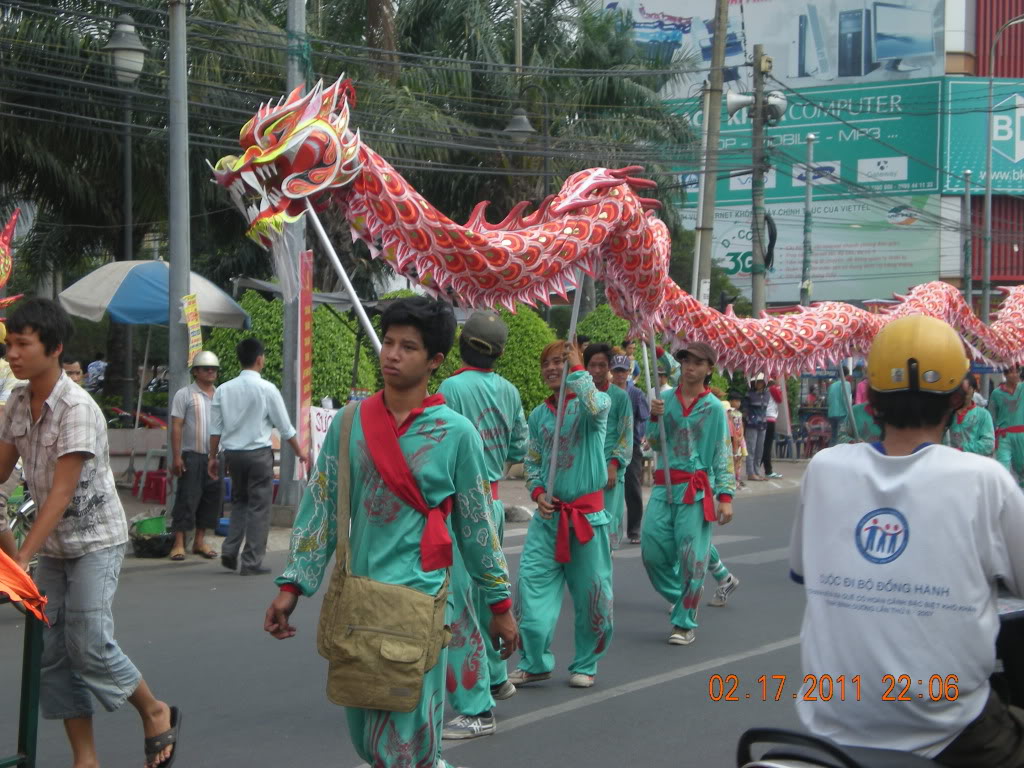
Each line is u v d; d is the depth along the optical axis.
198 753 5.18
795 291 48.19
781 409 23.61
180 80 11.03
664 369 11.88
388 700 3.46
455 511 3.75
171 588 9.05
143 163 18.05
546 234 5.90
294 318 12.09
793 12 48.00
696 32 48.97
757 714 5.80
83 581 4.52
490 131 19.22
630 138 23.86
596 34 24.91
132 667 4.66
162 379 23.14
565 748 5.25
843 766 2.64
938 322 2.92
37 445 4.46
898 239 46.47
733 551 11.30
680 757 5.13
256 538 9.64
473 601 5.75
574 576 6.32
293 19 12.36
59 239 20.80
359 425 3.68
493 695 6.05
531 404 18.00
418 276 5.56
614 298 7.00
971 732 2.81
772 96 20.06
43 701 4.62
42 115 17.00
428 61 20.80
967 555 2.75
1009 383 12.86
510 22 23.50
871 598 2.84
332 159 5.36
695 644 7.35
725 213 48.91
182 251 11.12
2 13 15.79
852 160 47.19
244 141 5.41
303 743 5.33
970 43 47.53
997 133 45.84
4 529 4.71
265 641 7.32
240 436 9.57
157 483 13.57
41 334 4.39
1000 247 46.66
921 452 2.84
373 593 3.51
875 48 47.31
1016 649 3.26
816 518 2.96
